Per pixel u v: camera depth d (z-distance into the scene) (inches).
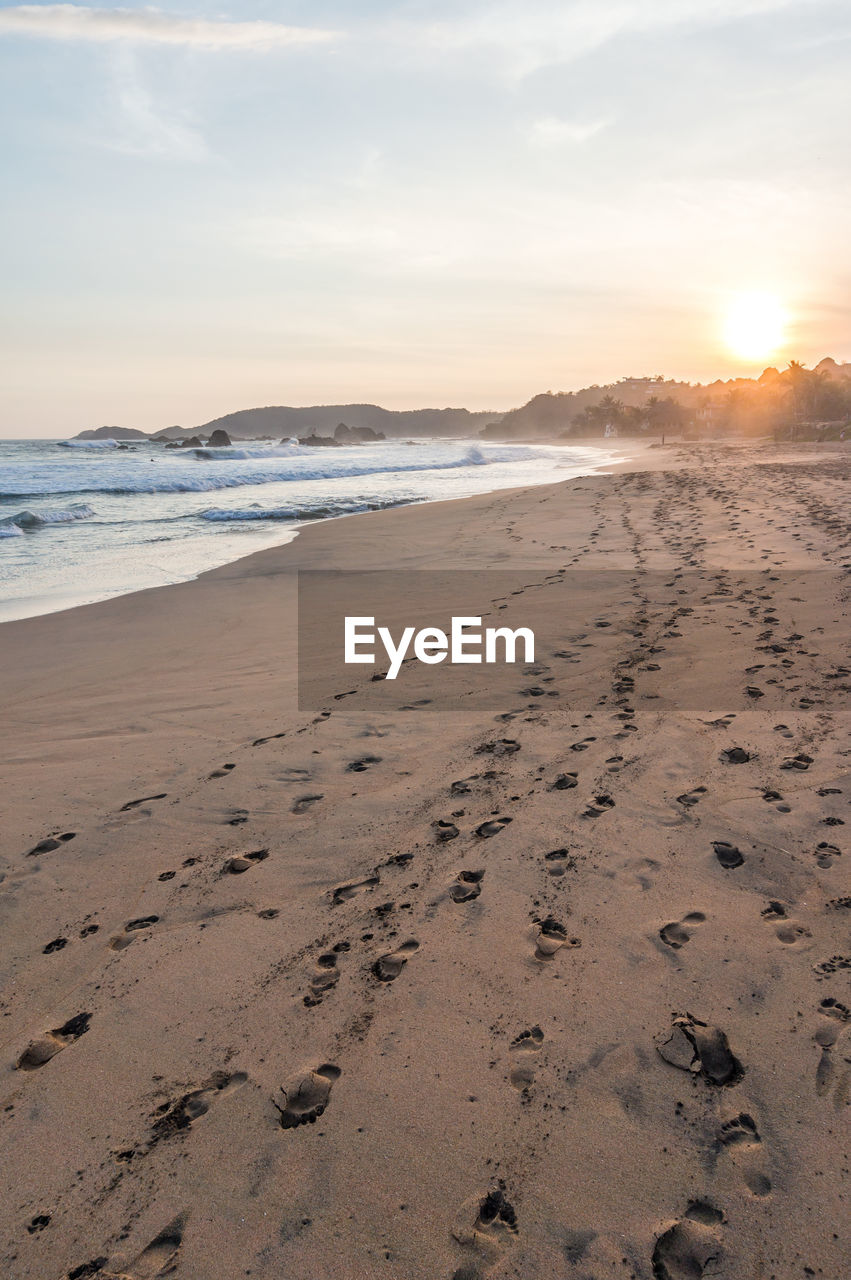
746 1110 87.5
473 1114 90.4
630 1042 98.8
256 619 369.7
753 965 110.3
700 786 164.2
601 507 706.2
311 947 124.0
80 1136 92.3
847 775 161.3
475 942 121.3
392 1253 75.6
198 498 998.4
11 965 125.2
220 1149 88.9
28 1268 76.6
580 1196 79.6
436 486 1146.7
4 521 729.0
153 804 178.2
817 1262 70.8
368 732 213.9
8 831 168.9
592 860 140.6
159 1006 113.3
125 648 330.0
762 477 888.3
